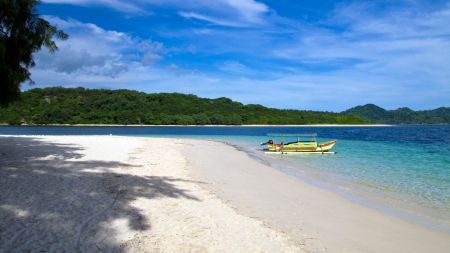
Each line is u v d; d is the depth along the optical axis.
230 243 6.59
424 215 9.32
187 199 9.65
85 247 5.99
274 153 25.91
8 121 97.00
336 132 77.12
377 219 8.73
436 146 33.94
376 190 12.46
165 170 14.45
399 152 27.48
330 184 13.54
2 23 14.26
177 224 7.44
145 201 9.05
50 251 5.73
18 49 14.54
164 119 111.81
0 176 10.90
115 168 13.88
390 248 6.84
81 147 21.97
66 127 94.31
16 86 14.98
